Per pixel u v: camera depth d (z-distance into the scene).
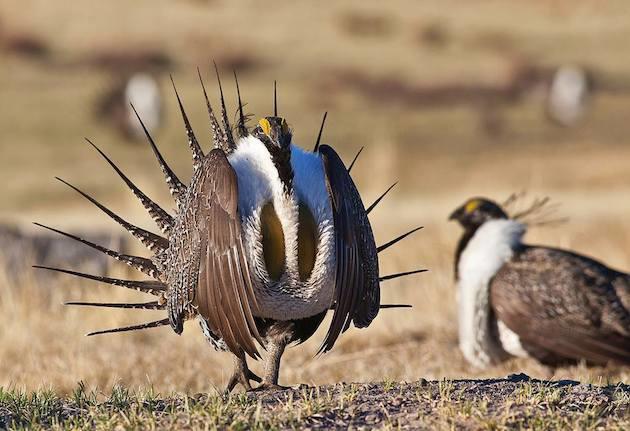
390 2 121.12
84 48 96.94
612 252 24.50
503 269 15.15
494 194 37.97
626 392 10.37
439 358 16.06
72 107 72.25
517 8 120.31
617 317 14.64
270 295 9.80
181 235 10.01
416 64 98.88
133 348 16.02
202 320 10.34
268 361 10.41
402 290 20.88
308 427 9.31
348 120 74.56
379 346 16.73
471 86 87.25
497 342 15.37
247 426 9.25
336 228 9.84
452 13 118.69
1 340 16.19
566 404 9.88
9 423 9.73
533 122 76.62
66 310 17.86
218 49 99.38
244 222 9.62
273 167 9.71
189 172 57.41
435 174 57.75
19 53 92.31
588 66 96.44
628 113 79.19
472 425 9.38
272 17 112.12
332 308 10.30
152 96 65.75
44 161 59.38
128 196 37.78
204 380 14.59
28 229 30.02
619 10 115.81
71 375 14.51
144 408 9.80
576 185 51.84
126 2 110.44
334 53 101.75
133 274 20.02
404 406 9.84
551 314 14.77
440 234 25.67
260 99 80.44
